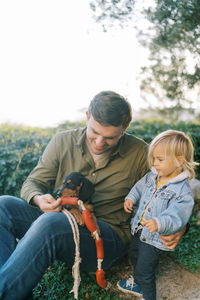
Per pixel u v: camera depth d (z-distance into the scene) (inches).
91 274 99.7
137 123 279.0
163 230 75.8
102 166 95.7
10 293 72.4
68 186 85.9
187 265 110.7
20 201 95.8
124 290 95.3
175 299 94.5
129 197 94.6
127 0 153.9
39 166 102.1
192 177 89.3
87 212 80.2
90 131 87.0
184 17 152.2
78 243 79.8
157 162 87.7
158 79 180.5
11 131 227.1
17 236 94.7
